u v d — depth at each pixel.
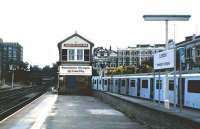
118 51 170.50
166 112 14.55
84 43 65.31
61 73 63.16
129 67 98.94
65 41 65.25
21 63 187.00
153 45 172.25
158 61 19.48
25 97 59.34
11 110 28.22
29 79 177.12
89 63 65.06
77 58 65.19
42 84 155.38
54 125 18.66
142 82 42.69
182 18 20.41
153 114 16.62
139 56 168.38
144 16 20.42
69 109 29.62
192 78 27.89
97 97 49.66
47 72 173.88
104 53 67.94
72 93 62.59
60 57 65.00
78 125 18.66
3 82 153.12
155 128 16.08
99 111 27.72
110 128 17.45
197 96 26.81
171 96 32.03
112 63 171.25
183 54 16.30
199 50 46.06
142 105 19.34
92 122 20.12
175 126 13.05
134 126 18.30
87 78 63.53
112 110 28.67
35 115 24.55
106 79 64.75
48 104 35.97
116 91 55.94
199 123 10.53
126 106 25.05
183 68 37.72
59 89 62.34
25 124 19.30
